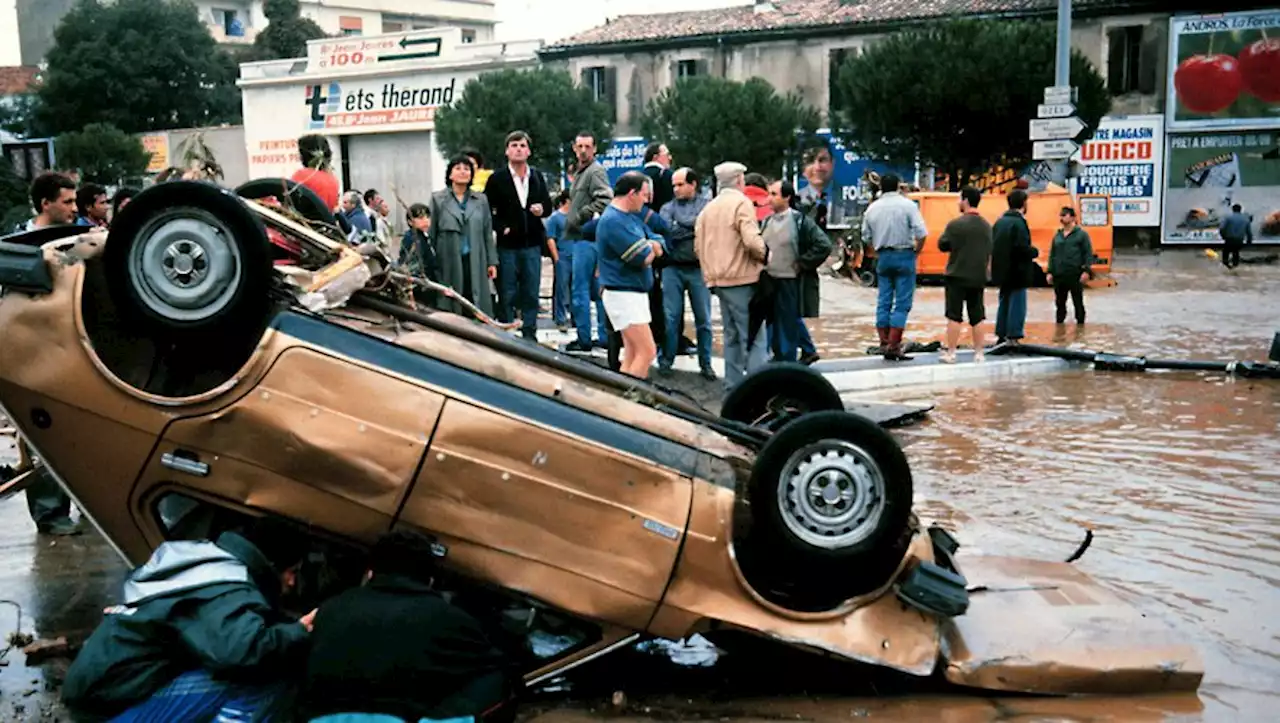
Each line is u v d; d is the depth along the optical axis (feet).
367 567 14.82
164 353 16.31
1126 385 42.60
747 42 151.43
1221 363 45.01
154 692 12.80
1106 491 27.35
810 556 15.30
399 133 174.70
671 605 15.26
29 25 278.05
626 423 15.66
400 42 171.12
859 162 135.95
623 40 156.97
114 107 195.72
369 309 16.53
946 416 36.88
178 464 14.93
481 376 15.42
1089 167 135.64
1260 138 129.70
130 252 15.02
